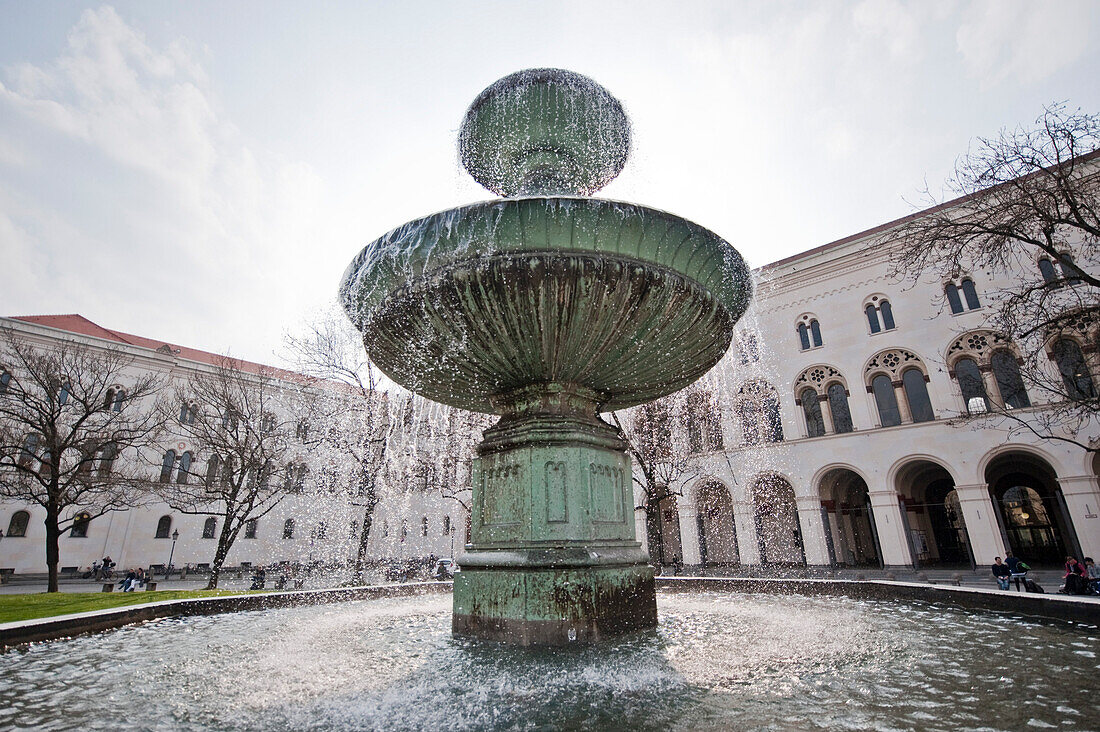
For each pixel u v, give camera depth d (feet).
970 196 40.11
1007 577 49.06
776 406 87.45
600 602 14.06
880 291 81.92
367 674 11.53
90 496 93.15
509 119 19.72
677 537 94.38
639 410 64.34
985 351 72.08
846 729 8.09
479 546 15.69
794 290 89.20
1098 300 41.81
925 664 11.70
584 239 13.09
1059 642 13.43
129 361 104.58
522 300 13.69
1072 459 64.39
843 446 79.82
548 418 15.98
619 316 14.21
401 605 25.70
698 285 14.97
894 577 65.36
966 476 70.79
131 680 11.41
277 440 78.33
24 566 98.84
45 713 9.32
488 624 14.40
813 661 12.09
